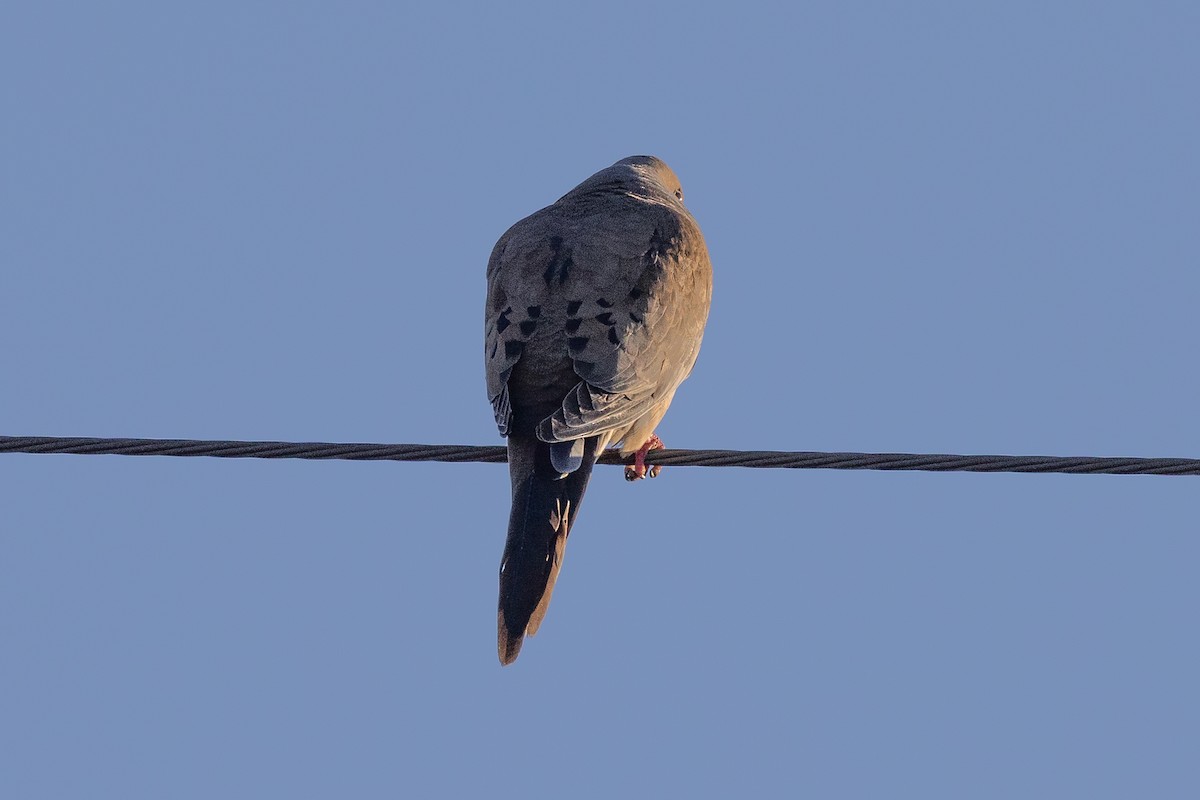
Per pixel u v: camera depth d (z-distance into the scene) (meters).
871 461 12.23
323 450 12.42
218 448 12.27
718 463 12.77
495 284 14.17
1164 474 11.85
